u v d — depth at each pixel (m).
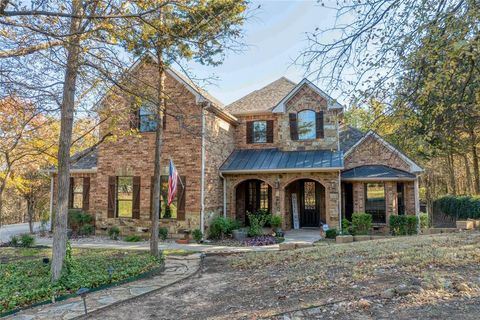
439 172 29.41
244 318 5.55
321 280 7.12
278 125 20.03
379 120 5.56
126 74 8.70
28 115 11.78
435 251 8.16
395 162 18.09
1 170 16.86
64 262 8.42
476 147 19.83
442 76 4.57
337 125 18.83
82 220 18.95
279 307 5.87
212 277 9.06
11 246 15.23
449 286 5.73
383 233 17.48
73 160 9.69
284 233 17.59
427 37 4.48
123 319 6.06
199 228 16.30
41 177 20.81
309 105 19.38
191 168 16.69
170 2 7.62
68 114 8.66
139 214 17.39
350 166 19.02
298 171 17.55
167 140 17.09
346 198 18.91
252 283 7.82
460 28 4.02
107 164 18.19
